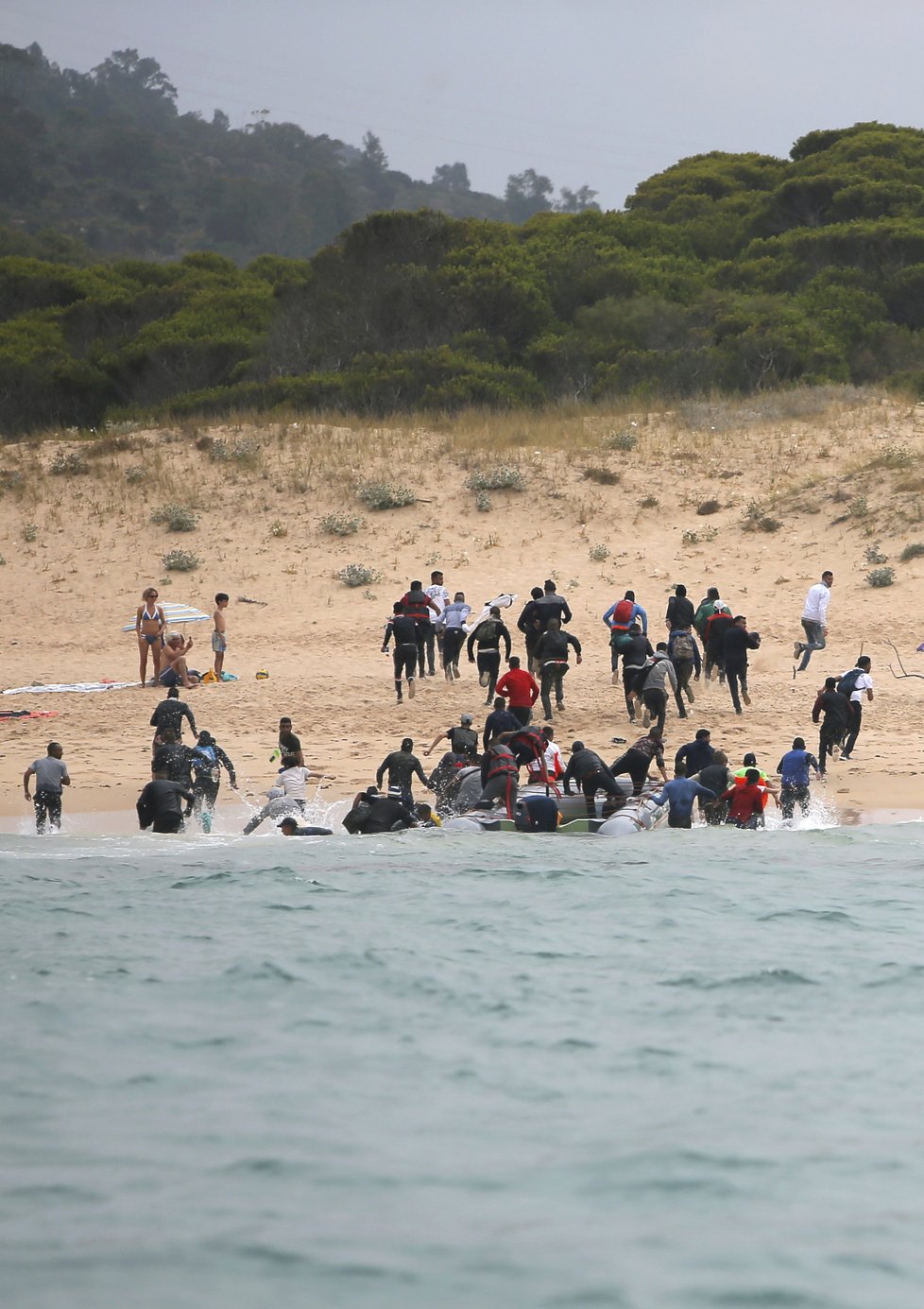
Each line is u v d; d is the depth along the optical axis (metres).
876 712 85.50
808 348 182.25
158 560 130.12
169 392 194.12
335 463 145.50
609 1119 27.53
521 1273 20.92
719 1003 34.81
